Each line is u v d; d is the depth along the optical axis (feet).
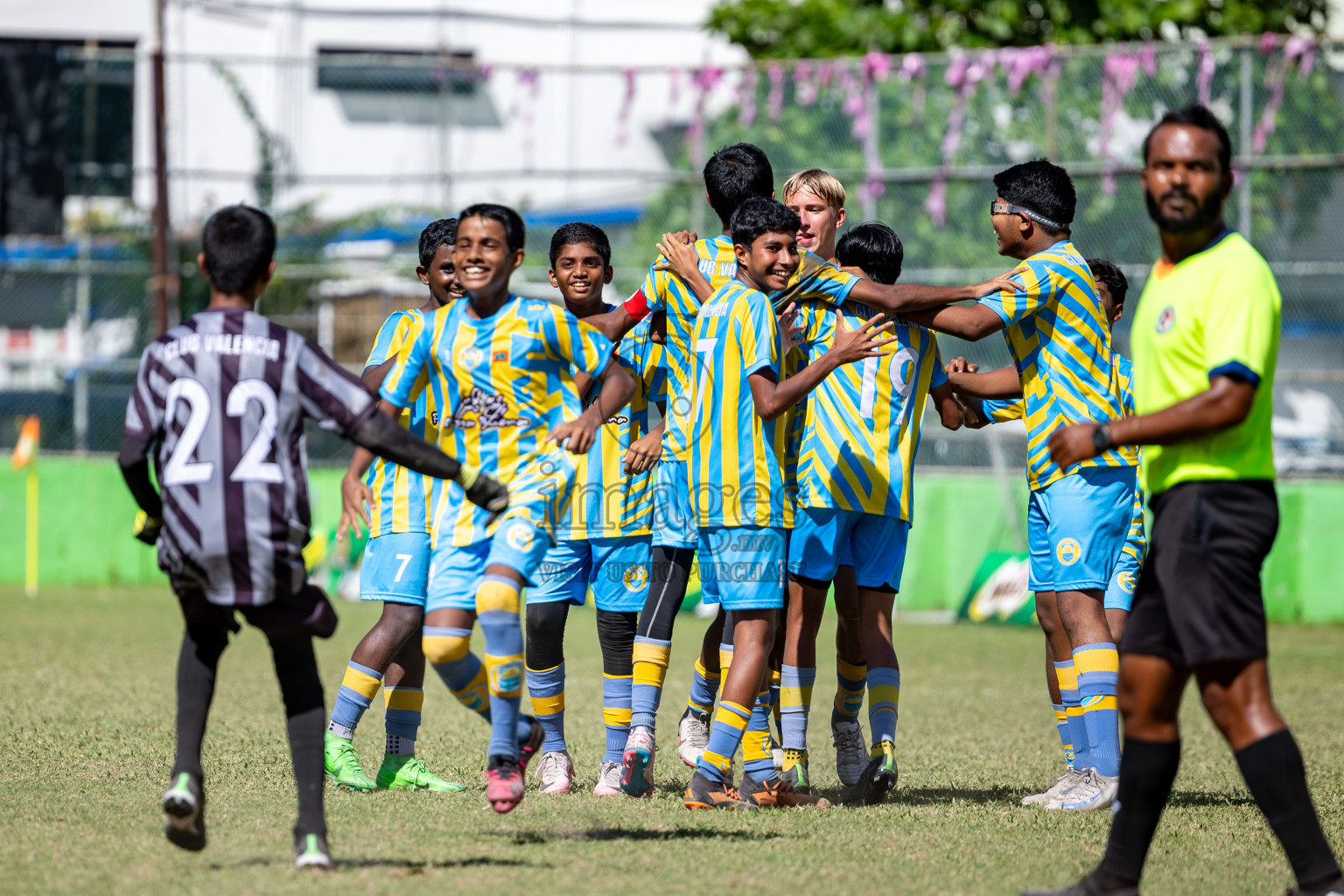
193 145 206.28
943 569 169.99
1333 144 160.66
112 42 263.90
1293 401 164.76
